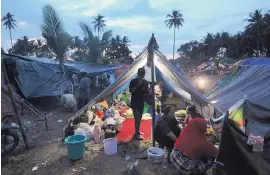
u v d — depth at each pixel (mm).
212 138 5152
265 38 47625
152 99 5203
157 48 5715
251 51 52688
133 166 4027
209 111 5867
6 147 5023
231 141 3402
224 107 7219
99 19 49031
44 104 10555
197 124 3709
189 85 5977
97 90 16188
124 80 6637
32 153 5016
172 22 65125
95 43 19922
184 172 3637
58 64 12305
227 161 3404
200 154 3613
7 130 4934
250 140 3350
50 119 8133
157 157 4383
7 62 9320
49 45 13812
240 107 4887
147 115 7711
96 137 5438
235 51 56781
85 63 18188
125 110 8227
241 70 9594
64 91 11133
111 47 63688
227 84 9789
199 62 68000
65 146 5367
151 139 5645
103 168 4281
